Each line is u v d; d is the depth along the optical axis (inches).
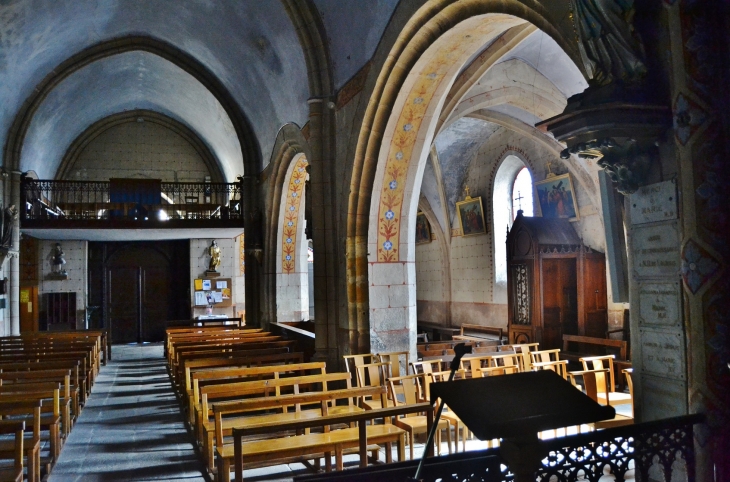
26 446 246.7
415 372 322.7
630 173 165.8
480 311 738.8
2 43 556.7
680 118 141.9
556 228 561.3
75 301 927.7
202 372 335.9
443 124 463.8
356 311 414.0
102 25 669.3
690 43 140.0
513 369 319.3
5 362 432.1
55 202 903.7
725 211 138.0
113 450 323.3
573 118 161.3
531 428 111.3
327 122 449.1
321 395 265.6
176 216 891.4
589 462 130.9
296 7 441.7
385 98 363.3
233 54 629.3
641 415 171.9
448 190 776.3
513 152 667.4
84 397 443.2
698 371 138.6
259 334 605.9
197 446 323.0
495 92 499.8
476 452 138.9
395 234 420.5
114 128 981.8
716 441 135.6
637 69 156.3
